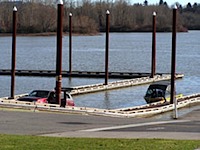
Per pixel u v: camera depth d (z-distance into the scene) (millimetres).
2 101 43281
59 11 47875
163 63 131375
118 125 29219
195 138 23656
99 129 26969
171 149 20219
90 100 59906
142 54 164500
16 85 76250
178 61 137000
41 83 79250
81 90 65812
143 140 22328
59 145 20688
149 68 116000
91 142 21531
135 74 89438
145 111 44969
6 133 24719
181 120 34312
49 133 25062
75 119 32625
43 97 45562
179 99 54969
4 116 32562
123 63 129750
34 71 93562
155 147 20562
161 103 52281
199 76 95125
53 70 100312
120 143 21391
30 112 36281
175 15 53812
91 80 84875
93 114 39406
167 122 31656
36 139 22156
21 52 170875
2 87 73625
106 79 72125
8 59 141125
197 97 57156
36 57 148875
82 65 121938
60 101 44938
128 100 59812
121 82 74750
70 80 84938
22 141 21531
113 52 173625
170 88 54781
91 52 171500
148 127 28250
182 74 93875
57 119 32094
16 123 29078
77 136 23938
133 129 27141
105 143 21328
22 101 43594
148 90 55812
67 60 136750
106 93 66938
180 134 25078
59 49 46812
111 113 41094
